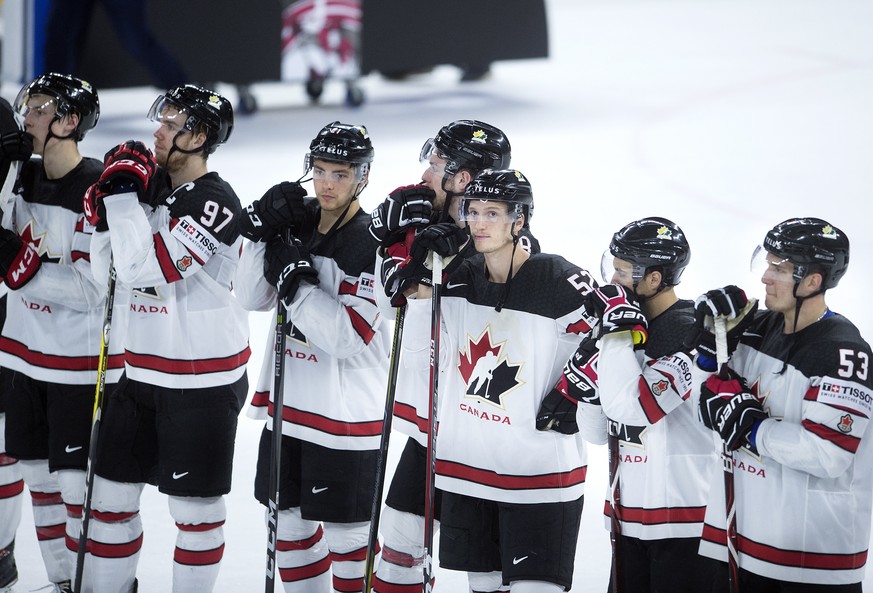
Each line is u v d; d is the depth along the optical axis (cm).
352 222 1373
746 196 3494
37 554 1638
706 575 1190
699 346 1130
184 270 1352
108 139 4056
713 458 1189
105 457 1408
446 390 1283
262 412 1438
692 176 3741
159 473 1409
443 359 1292
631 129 4416
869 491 1098
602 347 1163
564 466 1245
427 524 1237
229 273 1419
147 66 4153
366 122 4434
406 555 1347
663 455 1184
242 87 4497
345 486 1362
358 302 1345
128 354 1409
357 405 1375
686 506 1184
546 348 1232
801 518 1086
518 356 1233
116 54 4219
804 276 1077
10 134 1396
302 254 1342
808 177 3697
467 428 1264
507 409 1236
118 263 1334
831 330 1087
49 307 1458
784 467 1092
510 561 1237
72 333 1453
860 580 1103
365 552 1392
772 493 1099
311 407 1364
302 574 1406
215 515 1412
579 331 1224
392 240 1316
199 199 1370
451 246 1237
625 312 1139
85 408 1462
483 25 4756
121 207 1325
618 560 1219
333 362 1365
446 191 1324
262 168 3691
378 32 4581
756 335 1146
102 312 1466
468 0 4709
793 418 1089
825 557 1085
